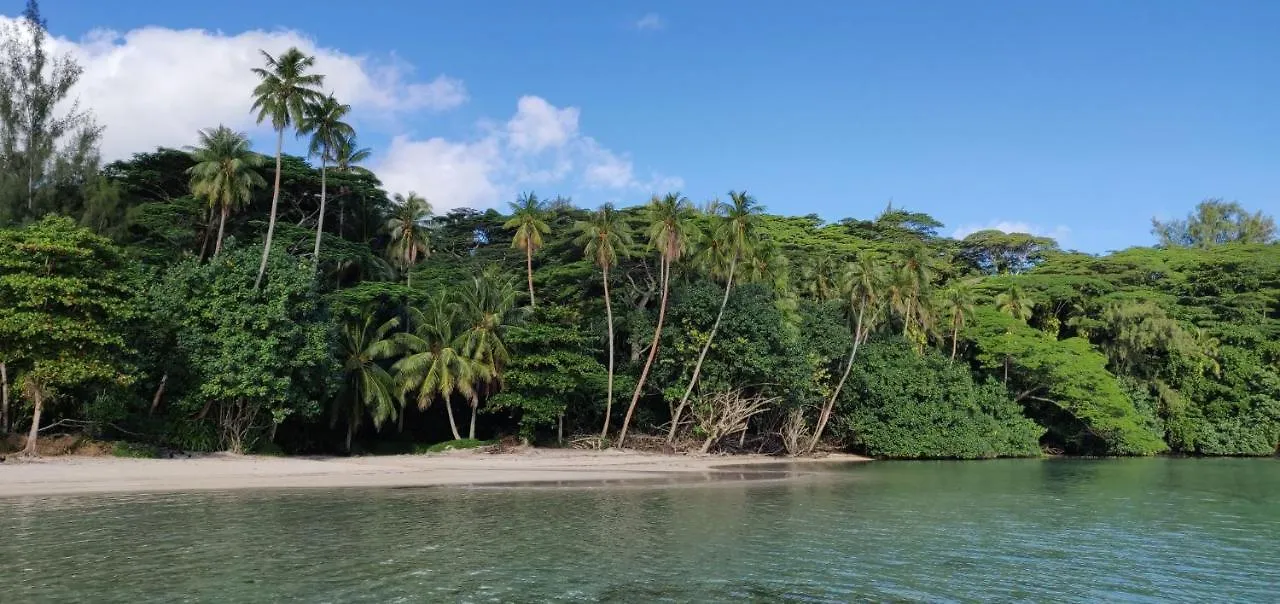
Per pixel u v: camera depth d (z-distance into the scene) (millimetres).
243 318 39562
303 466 39375
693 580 17594
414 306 53969
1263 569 20219
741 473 45156
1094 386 66125
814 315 62938
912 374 62938
